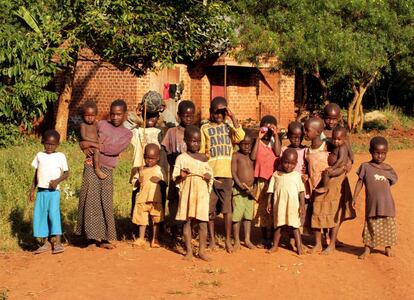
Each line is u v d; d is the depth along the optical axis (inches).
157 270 295.1
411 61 879.1
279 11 778.2
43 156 327.0
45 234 323.0
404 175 578.9
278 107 1036.5
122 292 264.4
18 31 609.0
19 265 303.1
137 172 343.9
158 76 888.3
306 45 759.7
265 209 337.1
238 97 1000.9
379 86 1200.2
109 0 657.6
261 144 338.3
